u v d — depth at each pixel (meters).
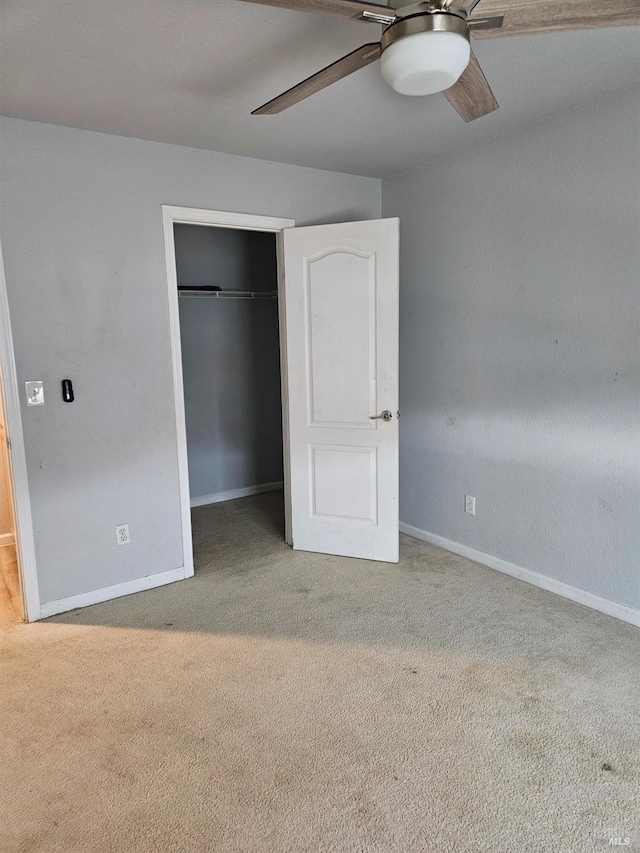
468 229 3.13
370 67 2.05
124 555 2.97
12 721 1.99
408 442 3.74
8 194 2.49
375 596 2.89
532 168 2.75
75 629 2.63
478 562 3.31
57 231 2.62
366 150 3.07
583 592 2.76
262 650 2.42
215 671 2.27
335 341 3.25
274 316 4.89
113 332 2.82
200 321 4.51
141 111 2.43
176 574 3.14
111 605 2.87
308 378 3.35
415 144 2.99
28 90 2.20
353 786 1.68
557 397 2.77
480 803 1.61
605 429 2.57
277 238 3.41
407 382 3.68
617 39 1.91
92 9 1.65
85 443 2.80
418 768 1.74
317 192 3.44
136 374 2.91
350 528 3.40
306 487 3.48
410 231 3.52
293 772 1.74
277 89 2.23
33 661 2.37
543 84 2.28
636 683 2.14
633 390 2.45
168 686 2.18
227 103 2.36
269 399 4.96
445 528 3.53
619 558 2.59
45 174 2.57
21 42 1.83
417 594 2.91
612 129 2.40
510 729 1.91
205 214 3.03
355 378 3.24
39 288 2.60
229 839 1.51
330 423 3.34
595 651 2.35
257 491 5.00
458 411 3.33
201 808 1.61
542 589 2.94
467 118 1.93
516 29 1.42
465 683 2.16
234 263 4.62
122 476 2.92
